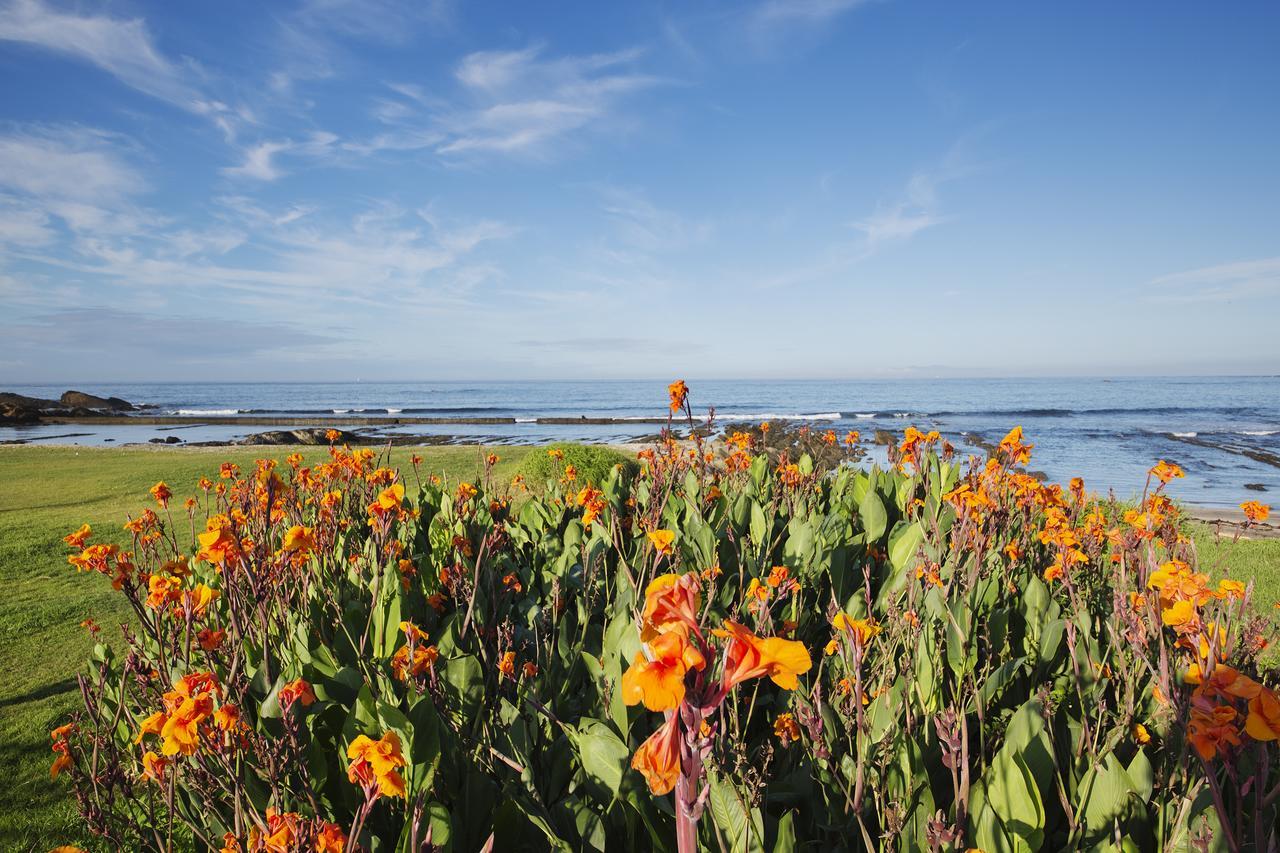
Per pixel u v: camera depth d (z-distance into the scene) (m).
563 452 10.21
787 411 63.69
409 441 35.72
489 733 2.25
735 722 2.08
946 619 2.57
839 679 2.50
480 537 4.04
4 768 3.93
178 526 8.77
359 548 3.97
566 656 2.78
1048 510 3.52
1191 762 1.78
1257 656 2.14
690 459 5.25
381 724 1.84
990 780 1.81
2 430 47.38
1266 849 1.34
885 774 1.99
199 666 2.81
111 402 80.44
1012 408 63.62
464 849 1.90
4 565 8.51
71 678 5.18
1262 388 117.06
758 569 3.51
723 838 1.70
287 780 2.00
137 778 2.51
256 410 78.50
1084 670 2.44
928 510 3.52
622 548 4.02
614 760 1.95
